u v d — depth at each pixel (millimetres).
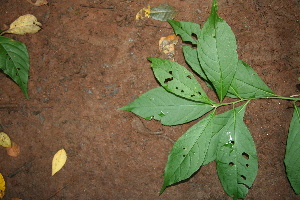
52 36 602
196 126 559
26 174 598
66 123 595
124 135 590
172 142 587
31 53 601
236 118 563
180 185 587
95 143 592
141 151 589
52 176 596
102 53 597
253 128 586
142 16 599
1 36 588
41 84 599
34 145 598
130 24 599
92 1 604
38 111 599
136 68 593
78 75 597
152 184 588
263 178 584
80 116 594
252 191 585
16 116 601
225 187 565
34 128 599
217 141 565
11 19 604
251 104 587
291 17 592
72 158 594
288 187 582
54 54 600
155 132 588
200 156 555
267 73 587
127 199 589
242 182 562
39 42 602
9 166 600
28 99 598
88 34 600
